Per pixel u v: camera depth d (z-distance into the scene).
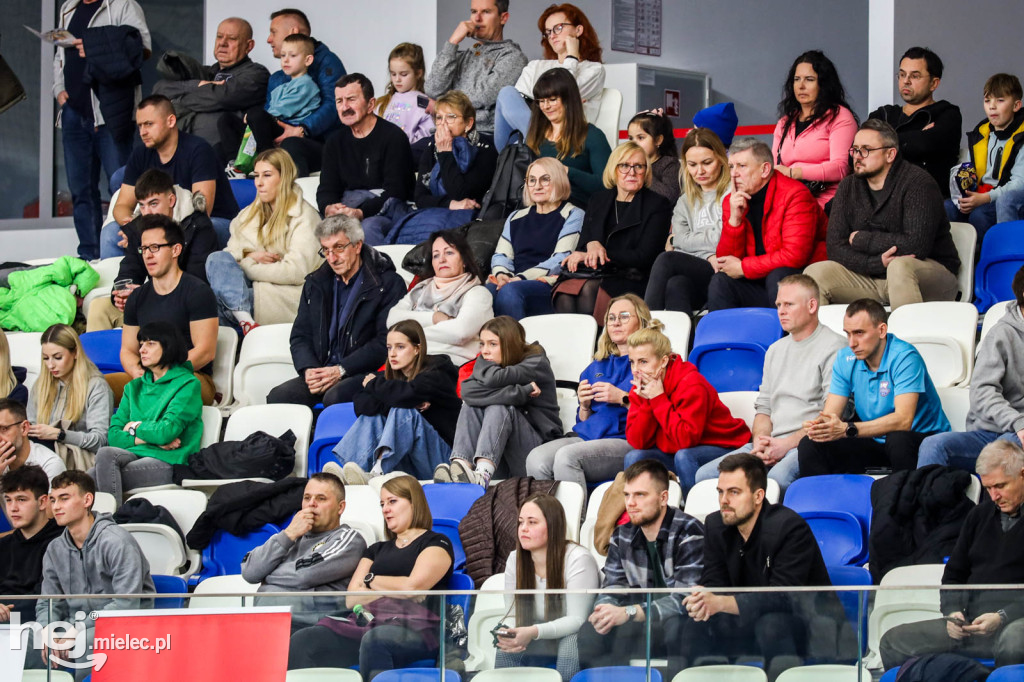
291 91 29.98
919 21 27.70
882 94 27.48
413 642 12.86
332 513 17.30
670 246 23.97
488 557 17.55
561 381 21.52
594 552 17.41
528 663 12.74
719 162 23.39
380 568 16.53
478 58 29.02
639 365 18.75
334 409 21.67
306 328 23.23
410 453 20.44
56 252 33.16
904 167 21.36
